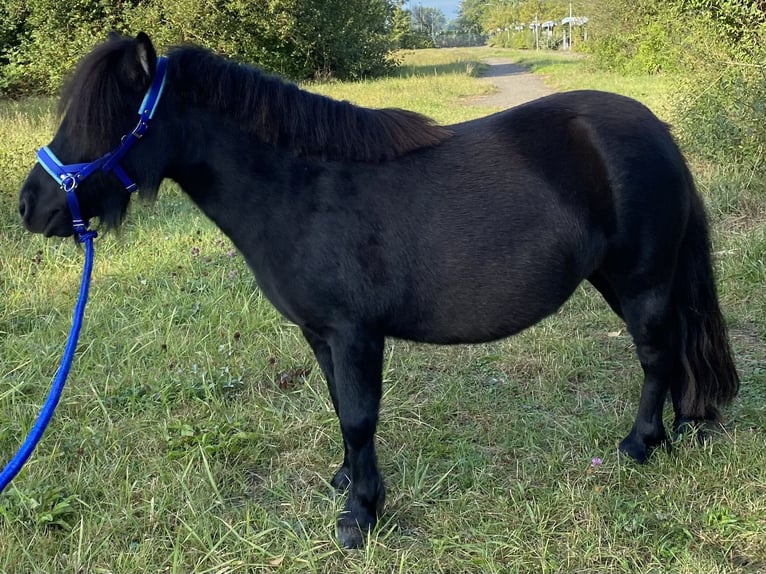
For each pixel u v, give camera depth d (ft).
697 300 9.67
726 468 9.27
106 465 10.16
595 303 15.72
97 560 8.39
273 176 7.93
